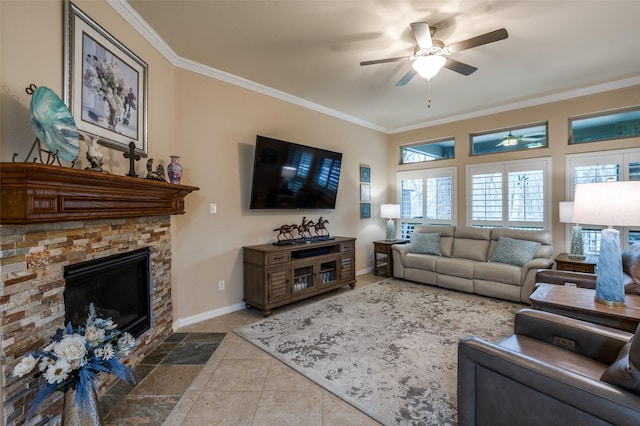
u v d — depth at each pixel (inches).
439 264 174.2
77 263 69.2
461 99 173.6
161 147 111.5
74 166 71.3
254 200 142.1
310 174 165.3
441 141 217.5
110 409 71.6
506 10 94.6
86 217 65.9
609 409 38.4
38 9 62.5
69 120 63.1
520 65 132.1
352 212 207.6
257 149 138.9
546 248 153.3
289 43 112.0
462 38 110.7
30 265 57.2
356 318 128.1
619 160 151.5
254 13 94.2
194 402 74.1
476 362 52.4
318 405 72.6
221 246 135.4
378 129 229.8
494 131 193.6
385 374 85.3
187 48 115.0
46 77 64.2
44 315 60.3
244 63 127.3
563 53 122.0
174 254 119.4
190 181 124.9
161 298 106.4
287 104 163.6
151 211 92.3
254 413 70.1
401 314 132.3
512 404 47.9
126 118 91.0
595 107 156.9
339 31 104.7
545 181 172.4
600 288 77.5
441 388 78.6
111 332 71.0
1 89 55.7
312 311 137.1
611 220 70.3
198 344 105.3
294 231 168.6
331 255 162.1
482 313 133.0
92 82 76.9
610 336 57.9
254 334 113.3
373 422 66.7
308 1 89.0
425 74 106.3
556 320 65.5
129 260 88.5
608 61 129.2
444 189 212.1
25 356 52.9
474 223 199.3
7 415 52.3
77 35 72.0
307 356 96.0
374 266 212.1
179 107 121.6
